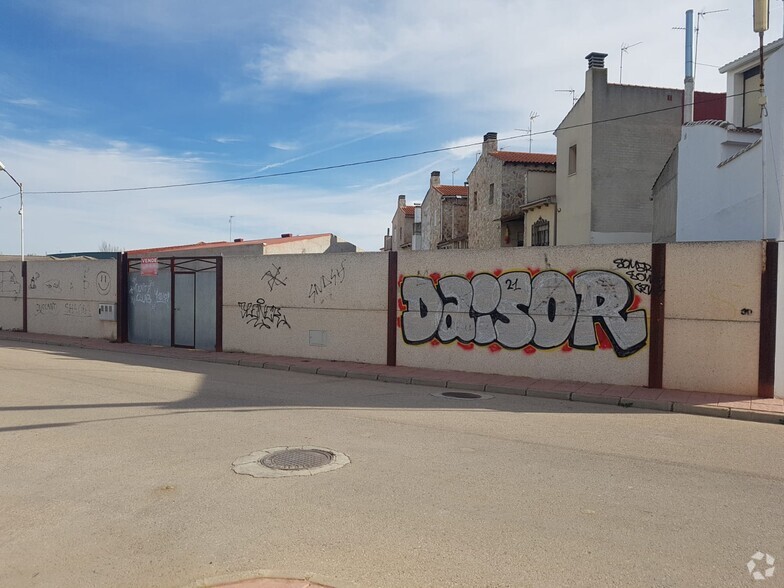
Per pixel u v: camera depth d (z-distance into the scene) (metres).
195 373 12.71
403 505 4.94
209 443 6.85
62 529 4.48
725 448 7.01
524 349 11.89
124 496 5.15
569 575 3.77
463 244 34.66
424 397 10.25
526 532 4.42
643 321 10.73
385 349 13.63
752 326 9.91
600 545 4.21
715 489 5.45
